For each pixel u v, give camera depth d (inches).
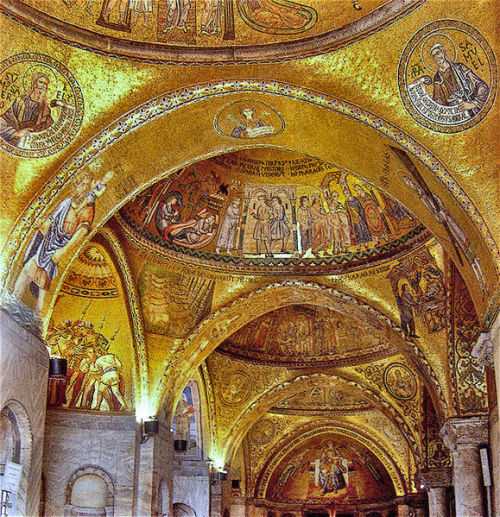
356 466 1104.2
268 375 762.2
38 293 372.8
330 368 757.9
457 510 526.0
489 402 522.0
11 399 337.1
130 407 538.0
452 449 545.3
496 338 350.9
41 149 359.9
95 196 390.9
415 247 546.6
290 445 951.0
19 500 345.7
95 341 539.8
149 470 532.7
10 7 333.4
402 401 740.7
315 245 578.2
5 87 343.0
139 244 535.5
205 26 368.5
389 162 384.8
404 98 358.0
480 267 364.2
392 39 351.3
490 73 338.0
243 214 573.0
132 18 363.6
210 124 403.2
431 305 556.4
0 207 348.8
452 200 356.5
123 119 374.9
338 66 365.1
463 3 333.4
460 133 349.7
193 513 713.0
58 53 354.6
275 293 595.2
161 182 524.7
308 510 1111.0
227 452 754.8
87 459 520.4
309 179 558.6
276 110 391.9
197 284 574.9
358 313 589.9
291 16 360.5
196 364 597.9
